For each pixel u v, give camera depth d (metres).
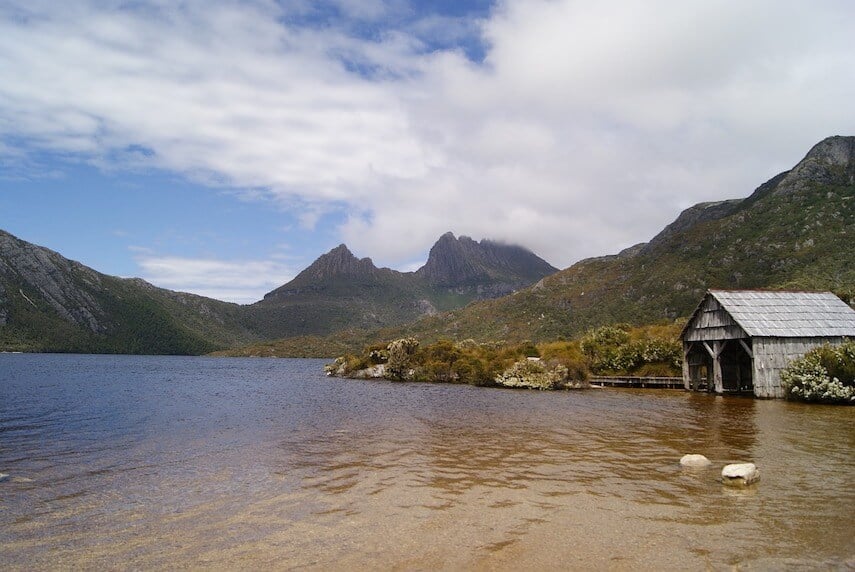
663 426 22.89
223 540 9.27
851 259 91.12
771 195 147.75
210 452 17.42
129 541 9.26
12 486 13.12
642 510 10.86
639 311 133.12
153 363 145.88
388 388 50.09
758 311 37.00
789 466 14.59
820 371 32.56
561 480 13.47
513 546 8.94
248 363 165.25
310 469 14.82
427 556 8.49
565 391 44.75
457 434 21.00
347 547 8.90
